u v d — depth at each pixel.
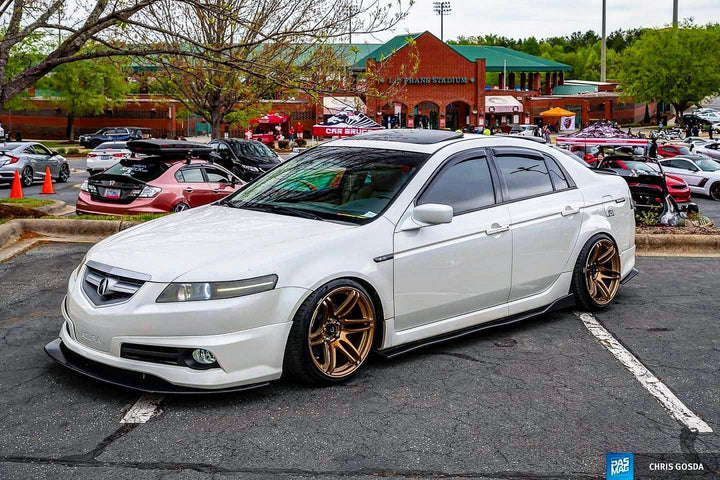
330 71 12.89
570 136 25.12
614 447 3.99
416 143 5.80
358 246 4.86
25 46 44.78
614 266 6.72
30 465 3.72
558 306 6.29
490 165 5.88
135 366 4.35
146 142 12.09
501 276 5.71
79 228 10.17
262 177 6.16
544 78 110.06
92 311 4.49
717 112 85.81
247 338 4.38
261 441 4.00
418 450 3.92
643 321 6.38
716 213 20.08
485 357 5.40
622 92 76.19
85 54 10.51
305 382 4.74
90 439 4.01
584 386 4.86
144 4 10.18
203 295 4.31
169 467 3.71
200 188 12.23
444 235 5.30
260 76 10.80
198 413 4.35
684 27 71.56
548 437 4.09
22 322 6.23
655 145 27.23
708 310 6.74
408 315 5.16
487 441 4.04
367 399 4.59
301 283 4.55
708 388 4.85
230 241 4.78
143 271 4.45
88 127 68.81
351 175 5.57
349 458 3.82
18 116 68.81
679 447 4.00
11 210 11.17
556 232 6.13
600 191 6.65
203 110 22.31
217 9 10.37
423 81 66.94
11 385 4.78
